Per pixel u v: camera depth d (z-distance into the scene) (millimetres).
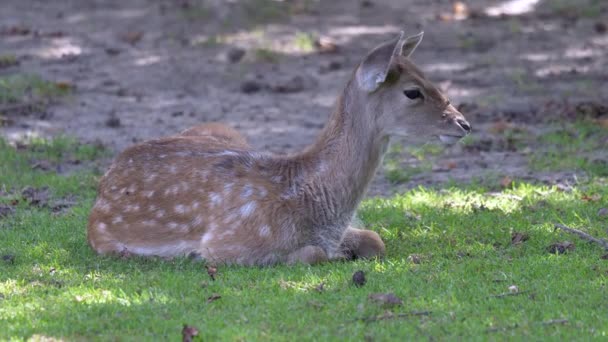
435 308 9758
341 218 11539
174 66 23484
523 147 17453
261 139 18359
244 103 20906
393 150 17406
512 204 13891
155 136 18484
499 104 20203
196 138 12578
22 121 19266
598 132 17953
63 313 9703
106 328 9406
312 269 11016
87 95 21188
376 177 16141
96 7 29578
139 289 10461
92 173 15953
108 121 19156
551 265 11055
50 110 20062
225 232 11328
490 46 24797
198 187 11617
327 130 11594
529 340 8984
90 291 10398
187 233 11594
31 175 15648
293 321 9453
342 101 11516
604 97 20344
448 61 23594
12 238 12508
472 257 11617
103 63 23734
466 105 19891
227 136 13367
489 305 9859
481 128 18750
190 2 29281
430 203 14164
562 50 24297
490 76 22281
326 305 9852
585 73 22234
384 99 11367
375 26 27141
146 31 26703
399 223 13180
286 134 18719
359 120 11406
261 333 9180
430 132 11383
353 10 29094
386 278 10656
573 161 16203
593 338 9000
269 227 11266
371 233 11969
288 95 21516
